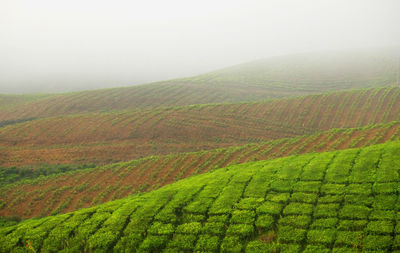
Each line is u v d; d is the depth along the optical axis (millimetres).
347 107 63250
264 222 20500
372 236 17000
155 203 25203
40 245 21328
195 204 24047
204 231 20688
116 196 32531
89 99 82750
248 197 24062
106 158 45625
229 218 21781
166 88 100062
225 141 52562
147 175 37281
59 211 29875
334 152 30438
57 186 35344
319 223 19297
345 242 17156
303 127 57500
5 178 37562
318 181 24422
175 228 21500
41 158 44625
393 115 55656
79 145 50062
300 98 72125
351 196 21234
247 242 19297
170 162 40688
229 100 91000
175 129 56969
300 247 17844
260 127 58406
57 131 54844
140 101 84938
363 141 38094
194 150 48938
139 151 48531
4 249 21156
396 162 23859
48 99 82625
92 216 24594
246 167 31547
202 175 32375
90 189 34406
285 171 27609
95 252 20047
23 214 29656
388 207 18984
